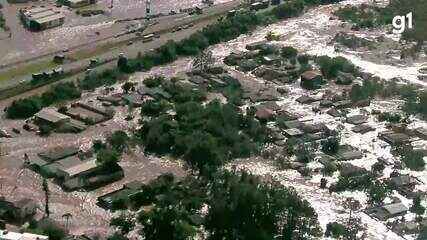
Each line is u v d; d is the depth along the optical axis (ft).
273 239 443.32
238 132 581.94
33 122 602.85
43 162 536.83
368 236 456.04
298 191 503.20
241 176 494.18
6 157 546.67
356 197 500.33
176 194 485.97
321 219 471.21
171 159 549.13
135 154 556.10
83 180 510.58
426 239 453.99
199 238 447.42
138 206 487.61
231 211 451.12
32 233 444.14
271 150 559.79
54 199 492.54
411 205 492.13
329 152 558.97
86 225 463.42
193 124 576.61
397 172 529.45
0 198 483.10
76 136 582.76
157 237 437.99
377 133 593.01
